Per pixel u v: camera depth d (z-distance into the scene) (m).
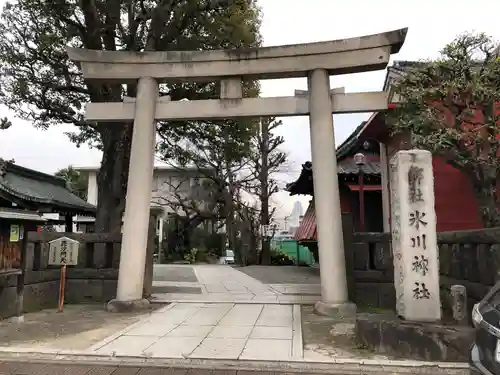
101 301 10.48
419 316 6.09
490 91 7.88
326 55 9.54
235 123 14.84
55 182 22.91
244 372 5.27
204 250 33.03
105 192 14.47
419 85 8.85
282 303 10.03
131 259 9.30
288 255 32.53
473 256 7.08
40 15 13.34
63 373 5.21
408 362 5.50
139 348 6.16
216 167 28.00
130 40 13.56
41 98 13.99
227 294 11.56
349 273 9.88
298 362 5.56
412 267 6.21
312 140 9.44
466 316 5.98
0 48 13.50
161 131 15.84
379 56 9.33
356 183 17.28
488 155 8.23
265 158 28.72
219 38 12.95
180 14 12.61
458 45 8.62
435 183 13.01
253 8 14.77
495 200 8.67
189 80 10.10
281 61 9.66
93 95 13.62
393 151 14.38
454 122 8.66
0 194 8.32
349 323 7.87
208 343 6.46
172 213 32.75
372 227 17.62
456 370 5.25
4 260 7.75
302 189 20.84
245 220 29.14
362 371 5.32
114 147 14.39
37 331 7.21
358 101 9.52
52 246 9.23
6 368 5.38
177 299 10.54
